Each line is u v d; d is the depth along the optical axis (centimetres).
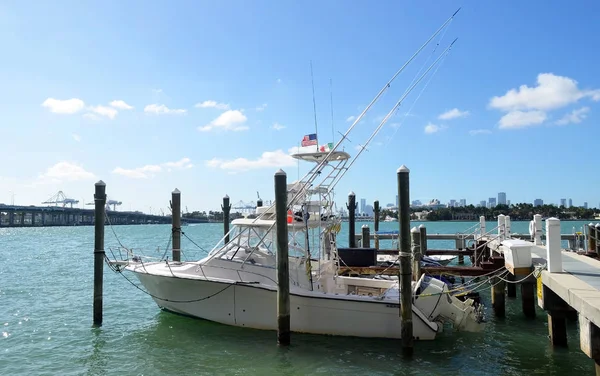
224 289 1339
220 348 1216
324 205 1438
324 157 1384
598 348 738
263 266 1354
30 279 2405
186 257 3538
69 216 16100
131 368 1095
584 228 2233
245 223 1382
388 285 1463
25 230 13050
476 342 1277
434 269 1633
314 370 1076
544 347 1226
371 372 1066
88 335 1350
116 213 14288
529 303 1564
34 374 1059
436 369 1082
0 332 1385
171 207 1795
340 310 1272
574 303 821
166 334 1330
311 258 1407
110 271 2552
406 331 1168
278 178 1192
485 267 1614
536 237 1975
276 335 1301
